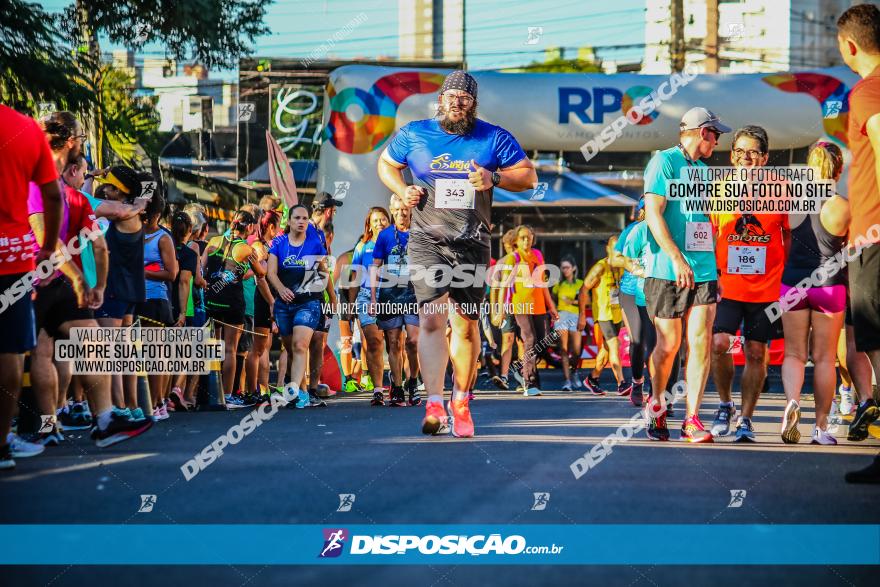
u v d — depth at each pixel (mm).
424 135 7938
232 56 19188
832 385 8039
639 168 18109
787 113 17016
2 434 6363
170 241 10102
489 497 5344
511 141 7938
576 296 15883
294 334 11742
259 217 13016
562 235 18984
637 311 12055
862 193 6566
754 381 8094
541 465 6441
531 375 14305
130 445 7699
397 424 9508
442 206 7855
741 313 8203
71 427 8969
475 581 3820
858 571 4008
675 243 7941
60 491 5547
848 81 17266
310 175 24219
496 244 19422
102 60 17219
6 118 6305
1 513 4957
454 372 8203
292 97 24797
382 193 16484
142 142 22578
